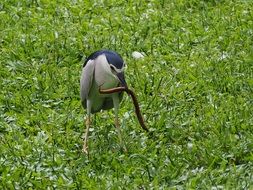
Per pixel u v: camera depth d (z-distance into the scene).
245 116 12.63
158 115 12.95
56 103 13.44
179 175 11.06
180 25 16.31
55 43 15.46
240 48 15.23
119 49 15.36
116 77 11.45
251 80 13.74
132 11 17.00
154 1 17.39
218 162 11.37
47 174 11.23
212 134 12.16
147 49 15.41
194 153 11.67
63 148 12.04
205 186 10.59
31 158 11.69
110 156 11.60
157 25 16.27
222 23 16.25
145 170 11.23
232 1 17.53
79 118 12.90
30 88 13.93
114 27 16.27
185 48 15.38
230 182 10.66
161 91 13.75
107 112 13.04
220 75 14.03
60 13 16.91
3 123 12.78
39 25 16.36
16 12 16.91
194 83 13.91
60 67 14.83
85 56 15.13
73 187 10.80
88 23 16.39
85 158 11.60
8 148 12.00
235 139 11.94
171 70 14.47
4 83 14.12
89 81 11.77
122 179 10.95
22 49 15.27
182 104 13.32
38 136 12.34
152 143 11.96
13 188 10.80
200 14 16.81
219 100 13.32
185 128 12.48
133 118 12.83
